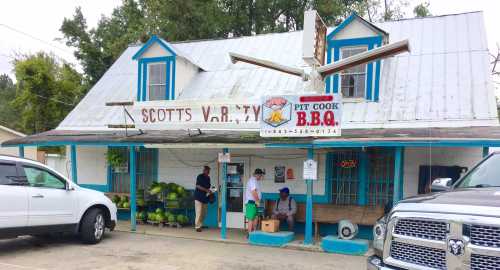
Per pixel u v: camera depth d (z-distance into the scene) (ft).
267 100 31.71
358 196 36.01
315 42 33.45
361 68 37.91
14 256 27.89
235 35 86.48
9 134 76.07
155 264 26.45
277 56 46.29
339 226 30.94
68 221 30.73
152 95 45.75
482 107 32.99
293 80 41.83
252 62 35.04
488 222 11.80
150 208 43.16
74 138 40.27
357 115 36.01
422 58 39.34
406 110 34.91
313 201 37.42
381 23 45.47
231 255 29.12
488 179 16.84
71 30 90.58
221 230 35.96
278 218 35.83
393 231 14.42
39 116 92.27
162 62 45.09
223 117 35.65
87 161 47.42
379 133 30.48
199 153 42.22
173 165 43.24
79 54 88.63
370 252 29.89
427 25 43.21
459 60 37.81
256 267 26.02
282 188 37.37
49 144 40.75
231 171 40.91
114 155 44.80
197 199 37.93
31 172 29.30
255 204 34.04
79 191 31.96
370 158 35.70
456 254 12.30
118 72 53.01
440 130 30.27
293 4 87.15
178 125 36.86
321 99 30.14
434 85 36.27
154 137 36.96
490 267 11.76
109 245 31.89
